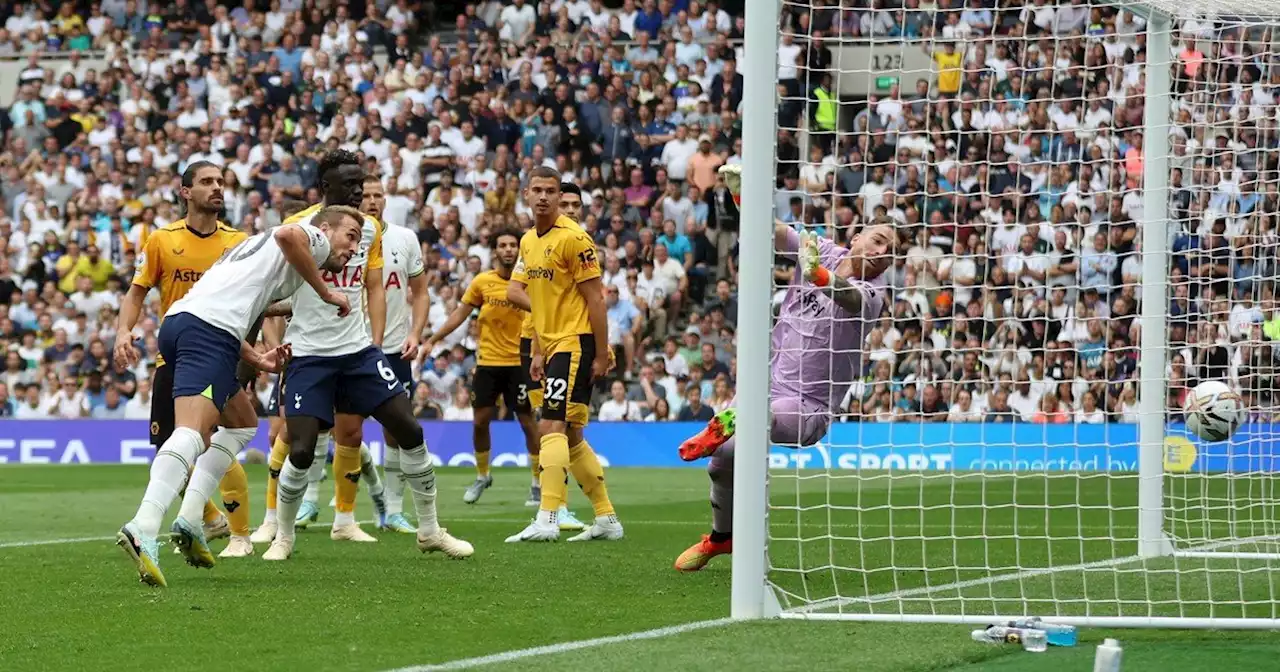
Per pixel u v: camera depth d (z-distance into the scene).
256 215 20.27
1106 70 16.14
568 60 20.38
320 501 11.58
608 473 15.82
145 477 15.07
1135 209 15.37
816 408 6.16
